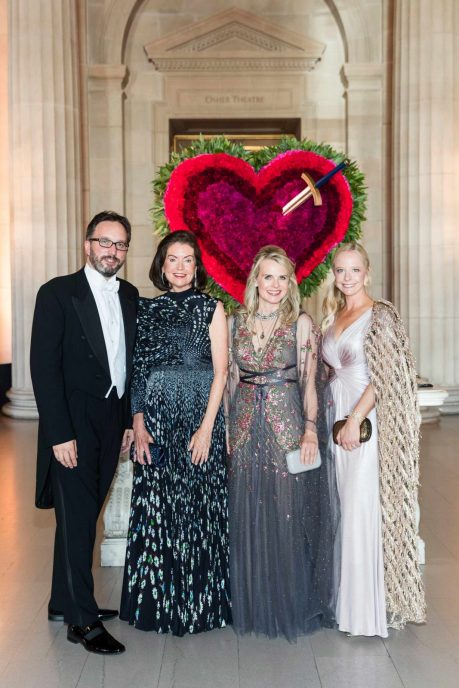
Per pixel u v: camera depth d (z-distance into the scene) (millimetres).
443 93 9414
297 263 4512
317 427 3443
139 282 11242
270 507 3367
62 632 3447
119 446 3420
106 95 10898
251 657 3180
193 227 4438
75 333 3289
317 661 3139
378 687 2918
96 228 3303
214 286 4535
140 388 3422
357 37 10922
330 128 11273
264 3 11188
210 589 3412
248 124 11648
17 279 9484
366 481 3359
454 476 6379
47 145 9422
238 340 3473
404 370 3383
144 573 3396
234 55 11141
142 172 11250
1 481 6406
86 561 3281
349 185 4617
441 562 4340
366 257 3502
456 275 9500
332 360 3531
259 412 3416
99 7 10844
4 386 10586
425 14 9438
